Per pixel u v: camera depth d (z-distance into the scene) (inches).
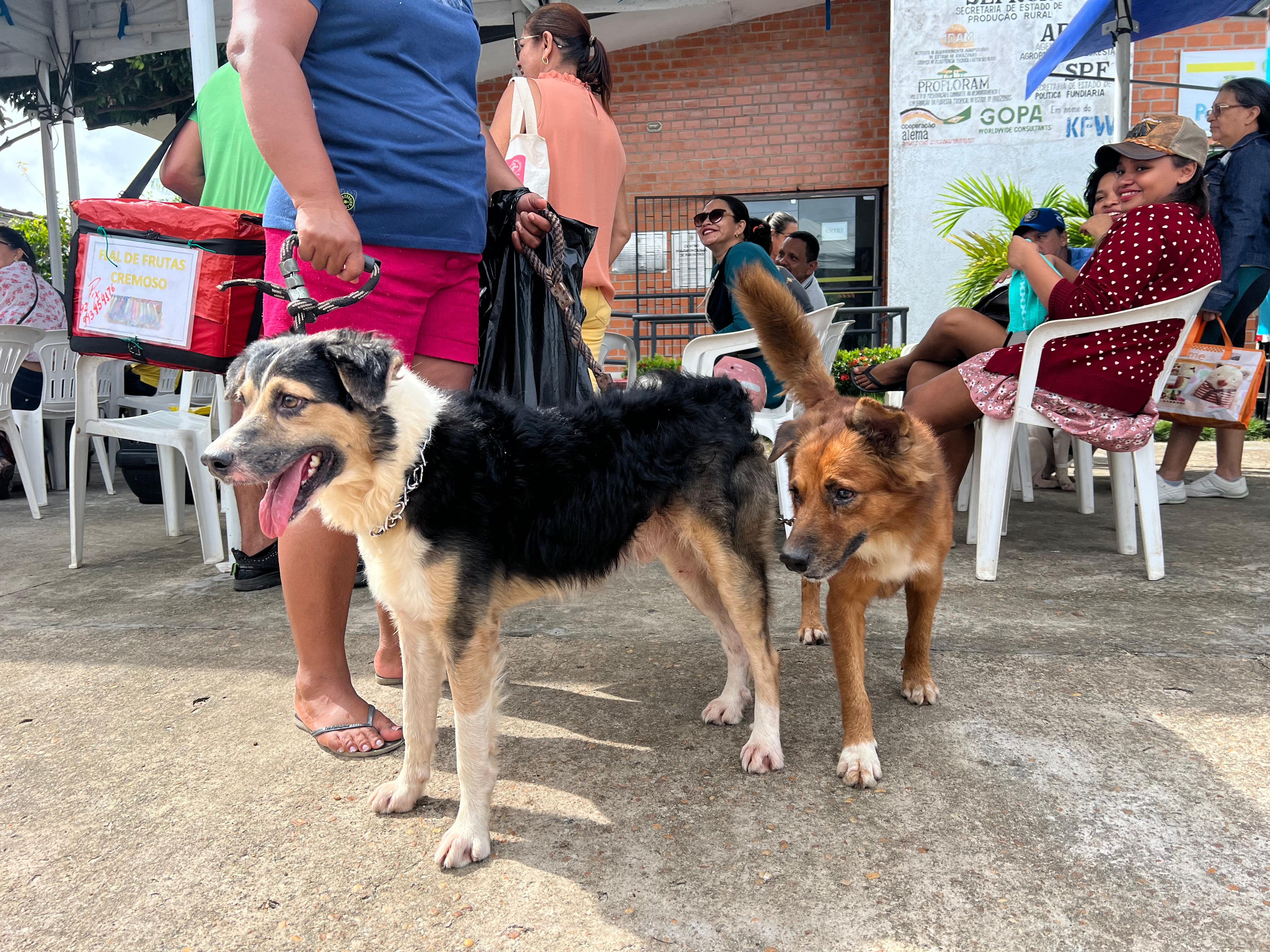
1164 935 67.7
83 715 112.5
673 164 439.2
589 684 120.0
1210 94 372.5
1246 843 79.0
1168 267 150.3
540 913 72.6
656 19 414.0
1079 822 83.1
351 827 86.7
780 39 421.4
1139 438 154.3
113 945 70.2
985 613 142.8
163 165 171.2
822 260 440.5
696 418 100.9
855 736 94.9
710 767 96.8
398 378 83.4
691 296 430.9
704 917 71.5
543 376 118.6
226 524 184.1
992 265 330.6
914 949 67.1
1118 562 170.4
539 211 116.2
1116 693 110.5
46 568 185.6
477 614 83.1
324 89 95.0
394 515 81.0
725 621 109.0
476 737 81.4
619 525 94.8
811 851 80.1
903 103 375.2
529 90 145.6
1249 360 192.9
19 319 258.5
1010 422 158.2
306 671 104.3
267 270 100.4
